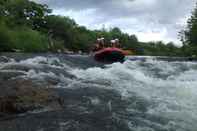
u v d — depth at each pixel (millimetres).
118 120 6496
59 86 9102
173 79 12062
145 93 9023
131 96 8594
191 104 7879
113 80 10898
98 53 19109
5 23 50156
